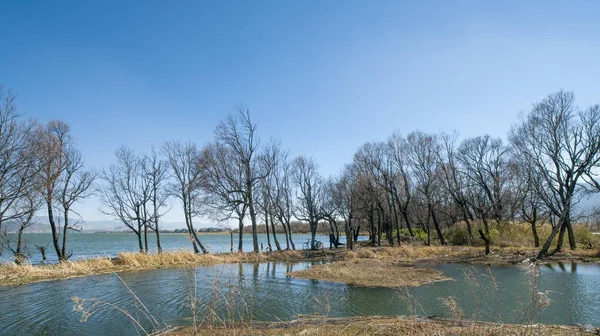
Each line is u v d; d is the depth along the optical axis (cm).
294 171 4575
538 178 3288
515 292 1484
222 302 1305
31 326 1043
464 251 3212
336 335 827
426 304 1285
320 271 2141
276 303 1314
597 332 836
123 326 1032
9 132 2125
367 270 2150
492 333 757
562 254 2825
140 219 3247
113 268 2294
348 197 4047
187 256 2764
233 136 3619
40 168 2295
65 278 1931
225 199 3388
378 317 1058
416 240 4619
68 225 2786
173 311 1199
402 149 4312
